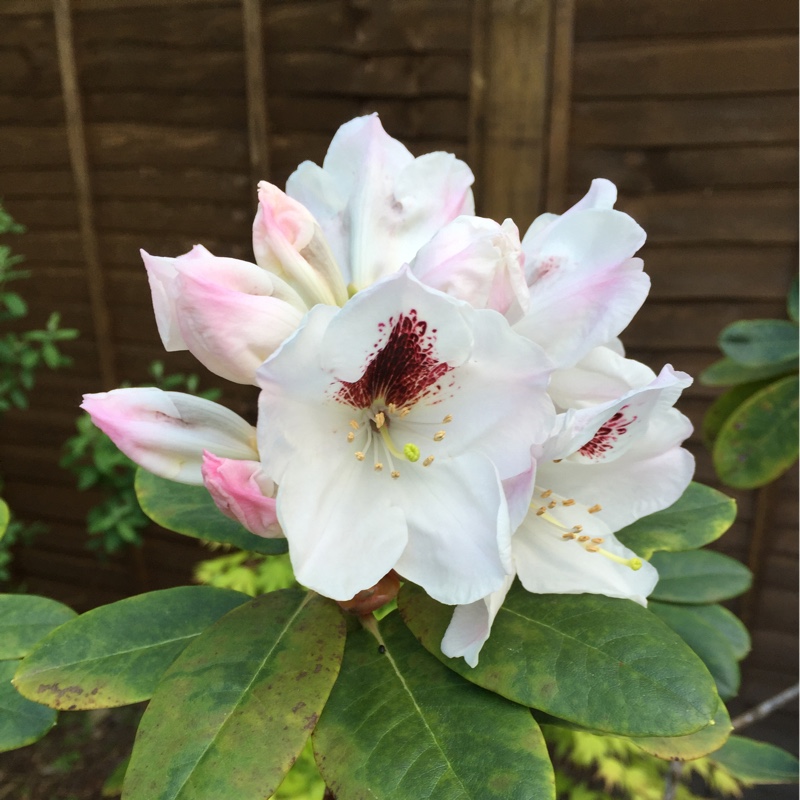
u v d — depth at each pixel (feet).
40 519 4.04
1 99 3.21
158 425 0.97
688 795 2.50
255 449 0.99
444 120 2.65
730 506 1.23
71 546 4.05
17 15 3.05
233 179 2.99
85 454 3.48
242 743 0.88
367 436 0.95
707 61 2.40
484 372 0.90
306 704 0.91
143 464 0.97
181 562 3.89
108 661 1.03
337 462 0.92
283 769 0.87
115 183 3.17
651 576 1.03
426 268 0.90
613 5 2.41
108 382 3.48
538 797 0.82
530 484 0.86
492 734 0.88
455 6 2.51
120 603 1.09
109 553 3.97
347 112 2.76
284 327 0.90
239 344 0.88
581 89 2.52
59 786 3.44
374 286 0.83
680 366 2.81
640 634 0.92
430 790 0.84
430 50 2.58
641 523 1.22
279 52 2.76
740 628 1.64
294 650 0.97
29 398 3.73
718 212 2.57
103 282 3.34
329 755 0.89
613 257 0.96
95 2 2.92
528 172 2.57
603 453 0.98
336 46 2.68
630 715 0.85
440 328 0.87
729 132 2.47
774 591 3.10
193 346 0.89
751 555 3.01
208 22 2.79
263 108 2.79
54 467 3.87
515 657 0.93
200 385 3.42
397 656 1.00
